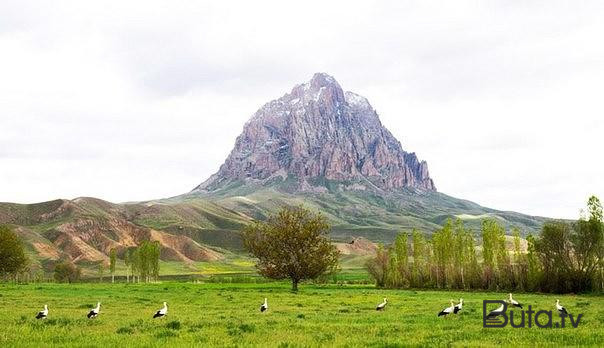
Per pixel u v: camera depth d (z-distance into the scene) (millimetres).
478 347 22266
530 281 92375
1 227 131000
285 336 26172
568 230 90000
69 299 56375
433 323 33438
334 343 23453
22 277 177125
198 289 87625
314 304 53438
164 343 23469
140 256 162625
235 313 42125
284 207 94250
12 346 22422
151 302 54219
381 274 121125
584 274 87312
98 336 25922
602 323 33188
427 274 111438
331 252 91500
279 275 88875
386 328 30172
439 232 110625
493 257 100750
